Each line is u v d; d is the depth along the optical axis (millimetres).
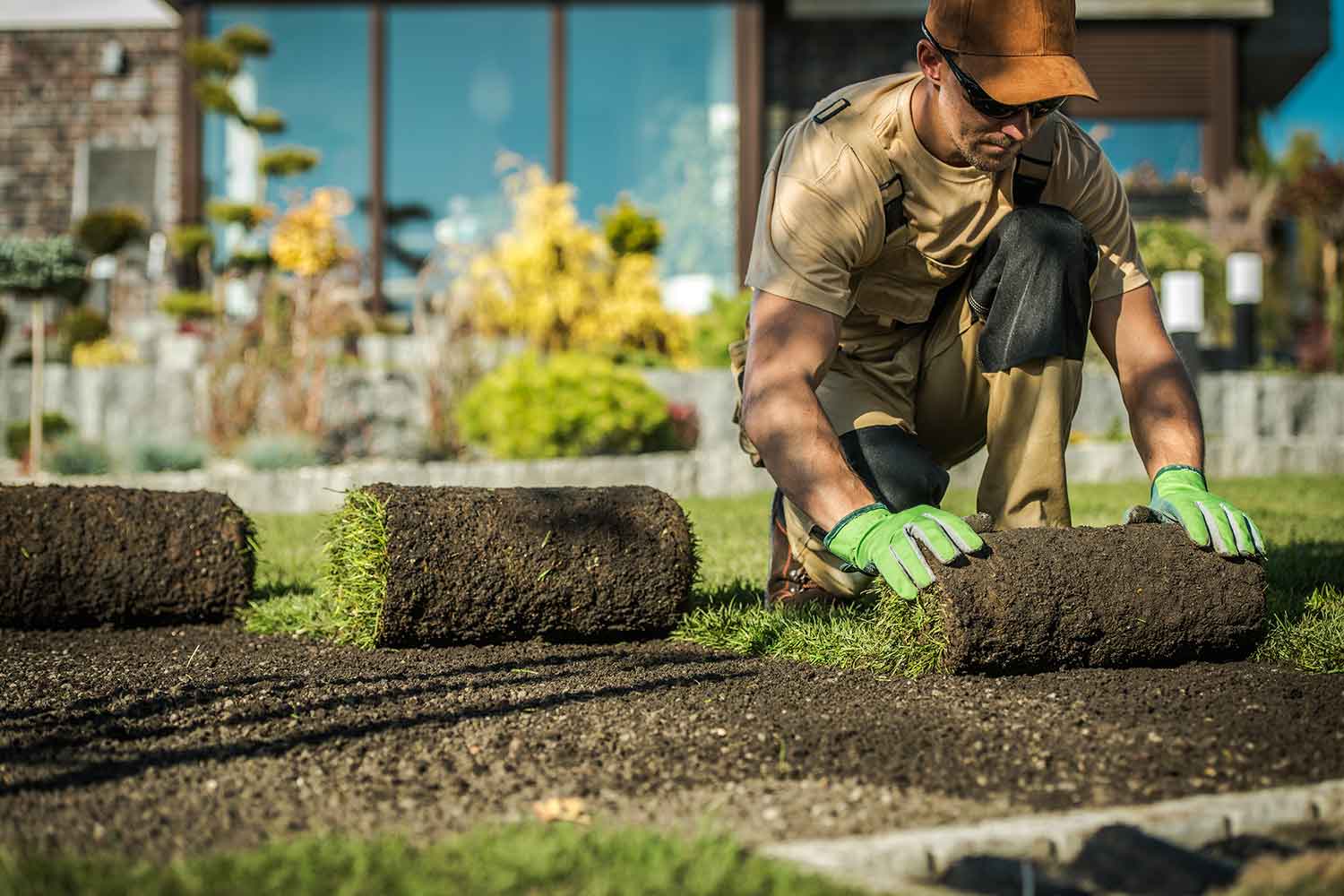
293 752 2789
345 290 11336
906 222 3619
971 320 3875
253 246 13531
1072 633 3314
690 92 15719
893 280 3779
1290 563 4934
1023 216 3664
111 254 12445
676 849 2090
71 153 15516
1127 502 7828
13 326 13531
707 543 6137
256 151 14812
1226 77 15375
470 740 2865
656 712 3055
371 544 3924
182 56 14727
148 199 15367
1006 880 2084
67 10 15414
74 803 2447
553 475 9117
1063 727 2885
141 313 14727
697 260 15539
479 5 15680
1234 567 3463
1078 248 3658
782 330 3543
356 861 2025
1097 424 11102
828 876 2023
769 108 15562
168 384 10766
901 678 3332
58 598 4363
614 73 15789
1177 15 15148
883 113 3539
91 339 11867
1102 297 3832
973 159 3445
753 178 15102
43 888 1920
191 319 12430
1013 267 3664
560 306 11586
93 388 10773
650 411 9781
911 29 15500
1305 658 3438
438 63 15727
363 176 15727
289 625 4359
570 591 3990
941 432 4109
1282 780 2551
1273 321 14750
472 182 15742
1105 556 3369
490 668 3650
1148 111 15453
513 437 9570
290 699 3273
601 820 2338
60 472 9570
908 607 3365
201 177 14805
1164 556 3414
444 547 3918
